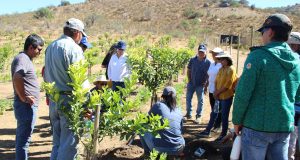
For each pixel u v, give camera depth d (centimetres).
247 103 344
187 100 932
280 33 348
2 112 956
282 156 359
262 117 345
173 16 8462
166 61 822
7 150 685
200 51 882
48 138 757
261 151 353
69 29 441
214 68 805
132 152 660
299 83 359
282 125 346
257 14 8244
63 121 416
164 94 582
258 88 346
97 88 695
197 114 905
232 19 7706
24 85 523
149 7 9138
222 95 721
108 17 8712
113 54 845
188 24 7250
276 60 341
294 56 350
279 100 343
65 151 414
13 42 3488
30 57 539
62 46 426
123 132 389
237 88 348
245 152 360
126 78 407
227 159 552
